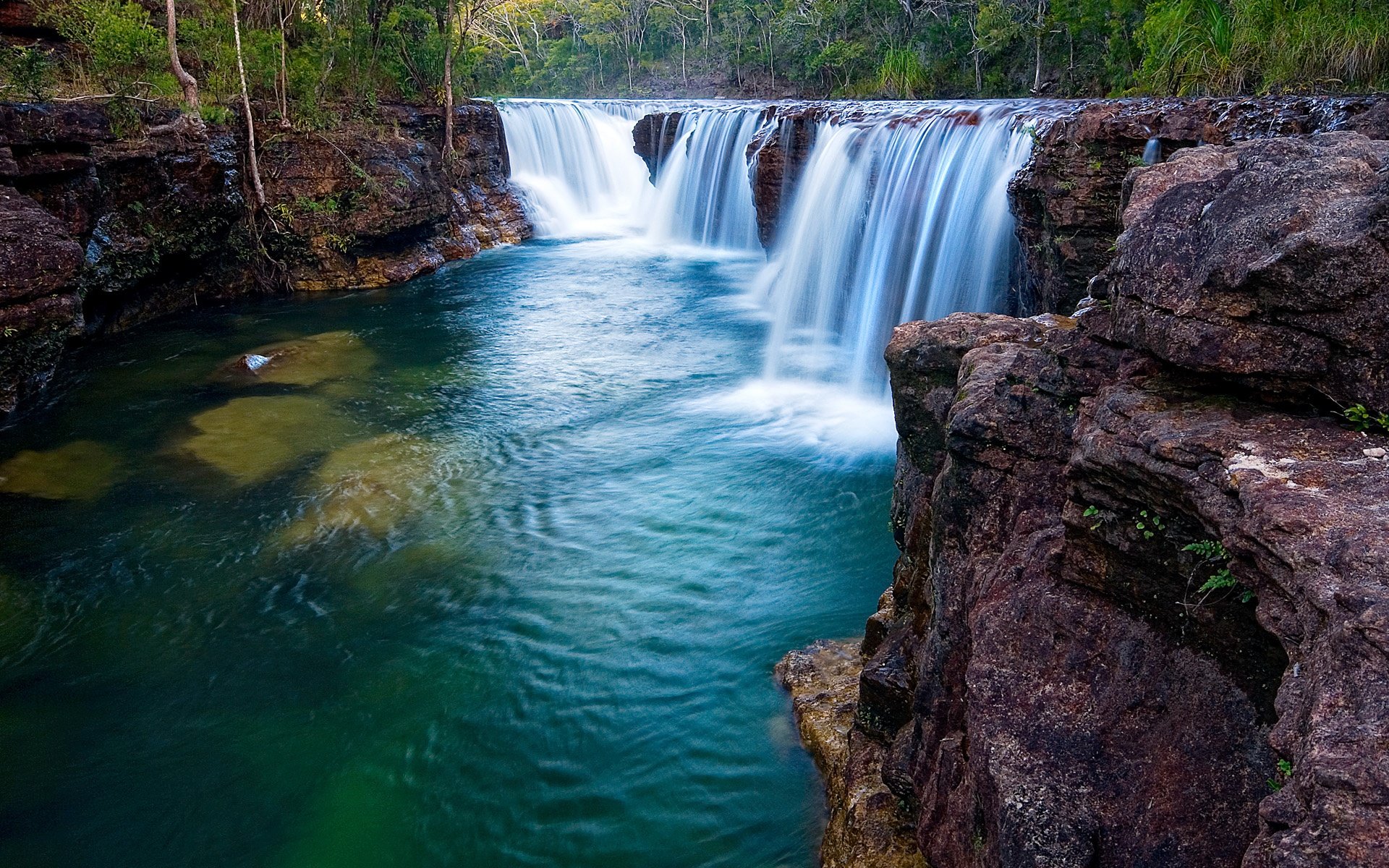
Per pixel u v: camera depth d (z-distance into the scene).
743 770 6.90
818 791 6.57
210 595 9.41
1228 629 3.58
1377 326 3.50
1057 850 3.61
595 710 7.70
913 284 16.03
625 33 62.25
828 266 18.30
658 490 11.59
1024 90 34.72
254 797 6.92
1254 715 3.47
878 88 39.59
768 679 7.90
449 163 27.09
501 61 55.38
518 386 15.57
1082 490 4.07
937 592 5.46
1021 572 4.56
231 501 11.31
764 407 14.41
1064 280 10.88
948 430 5.38
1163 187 4.77
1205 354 3.83
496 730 7.50
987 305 14.30
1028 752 3.89
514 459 12.59
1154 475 3.66
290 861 6.38
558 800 6.81
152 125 18.55
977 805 4.22
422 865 6.33
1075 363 4.89
